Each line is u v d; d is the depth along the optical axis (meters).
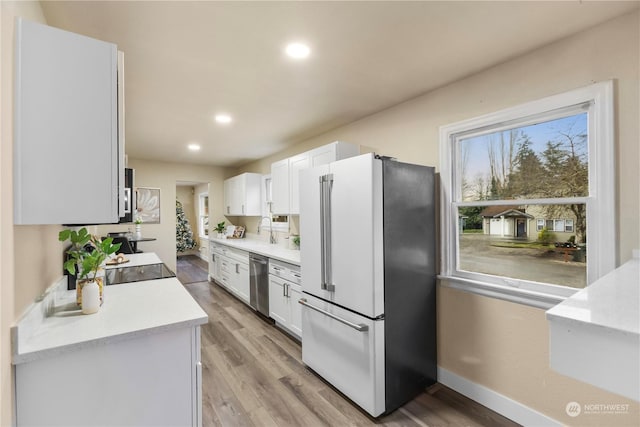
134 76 2.10
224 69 2.01
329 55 1.85
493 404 2.02
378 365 1.93
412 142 2.56
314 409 2.03
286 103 2.64
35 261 1.31
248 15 1.46
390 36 1.65
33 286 1.28
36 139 1.05
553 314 0.72
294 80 2.19
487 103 2.04
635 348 0.61
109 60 1.17
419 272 2.20
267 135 3.70
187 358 1.41
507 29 1.60
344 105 2.69
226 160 5.44
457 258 2.31
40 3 1.34
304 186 2.52
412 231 2.15
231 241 5.16
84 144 1.12
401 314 2.08
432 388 2.28
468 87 2.15
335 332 2.21
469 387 2.15
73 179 1.10
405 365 2.10
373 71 2.06
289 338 3.18
